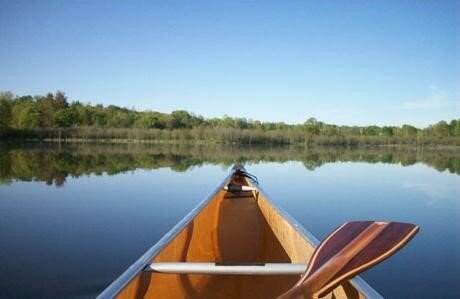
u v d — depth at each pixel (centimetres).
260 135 7912
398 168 3000
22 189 1342
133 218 911
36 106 6631
